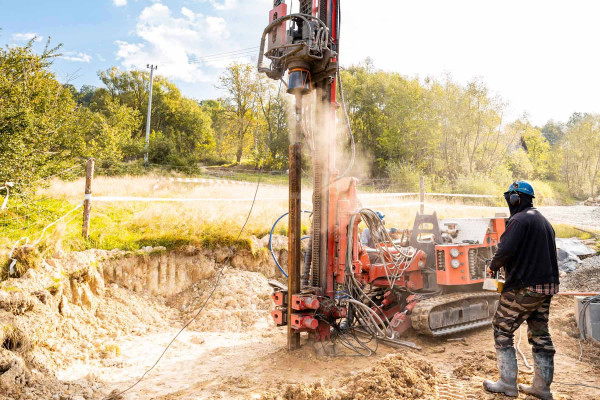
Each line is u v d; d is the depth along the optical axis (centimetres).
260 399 379
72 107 1347
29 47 1122
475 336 577
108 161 1928
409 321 551
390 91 3738
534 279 370
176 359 498
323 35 482
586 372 441
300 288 504
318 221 521
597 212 1969
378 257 599
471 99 3450
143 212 855
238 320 648
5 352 409
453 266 570
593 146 5003
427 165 3694
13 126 823
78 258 632
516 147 4519
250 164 4881
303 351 493
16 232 656
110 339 555
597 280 823
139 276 694
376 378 395
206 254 771
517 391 380
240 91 4816
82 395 397
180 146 4912
